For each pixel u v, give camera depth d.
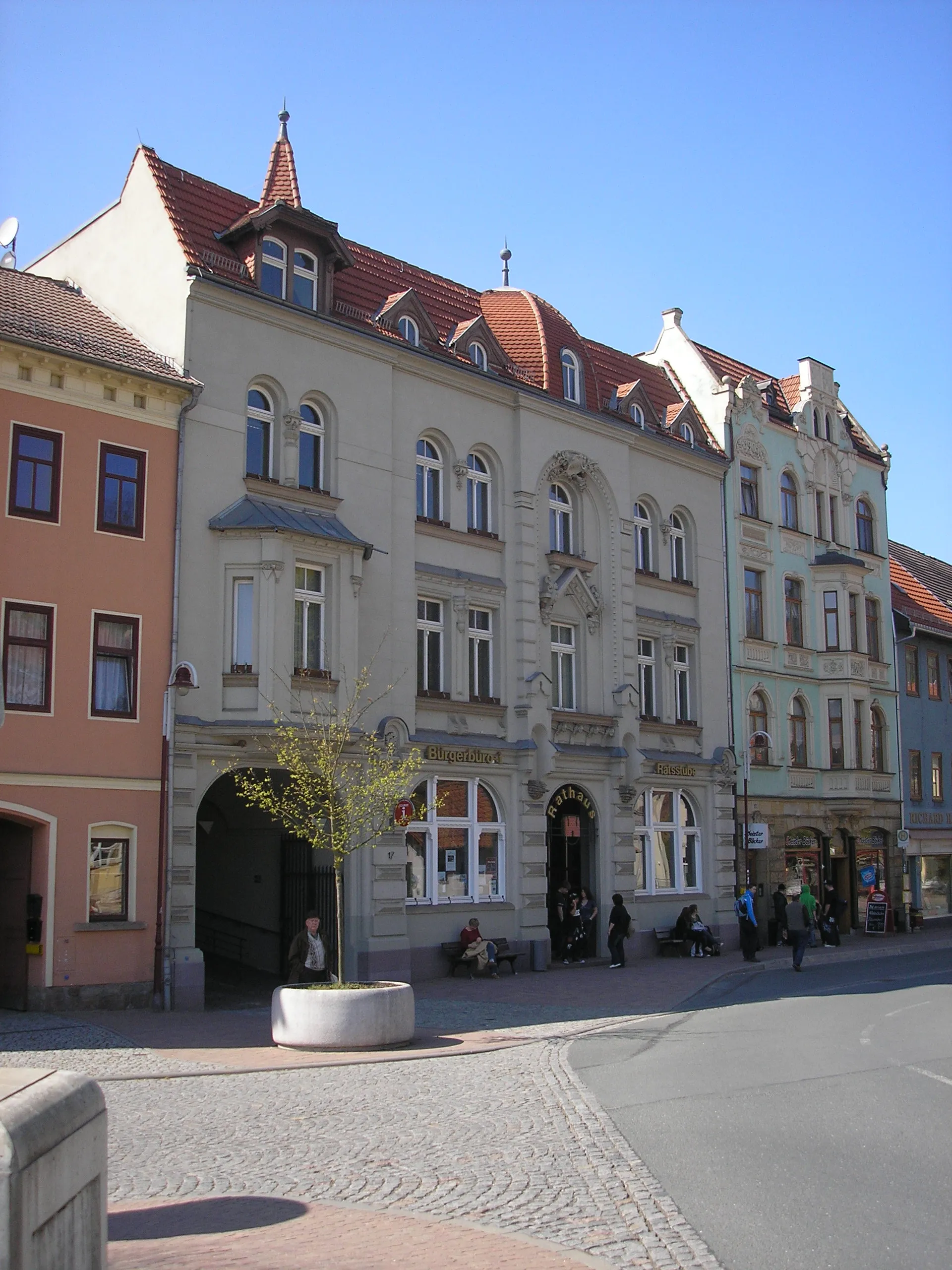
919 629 45.34
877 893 40.94
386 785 21.16
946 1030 17.75
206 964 27.59
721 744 35.69
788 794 38.28
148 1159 10.01
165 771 21.64
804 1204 8.50
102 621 21.48
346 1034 16.39
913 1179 9.16
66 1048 16.48
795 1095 12.70
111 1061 15.44
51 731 20.53
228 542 23.19
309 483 25.75
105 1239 5.39
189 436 23.12
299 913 26.38
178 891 21.77
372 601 26.08
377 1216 8.26
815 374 42.62
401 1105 12.52
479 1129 11.18
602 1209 8.42
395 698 26.28
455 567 28.50
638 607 33.53
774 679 38.31
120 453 22.08
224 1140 10.76
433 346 28.81
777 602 39.09
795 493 41.03
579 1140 10.66
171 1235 7.80
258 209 25.72
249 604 23.22
